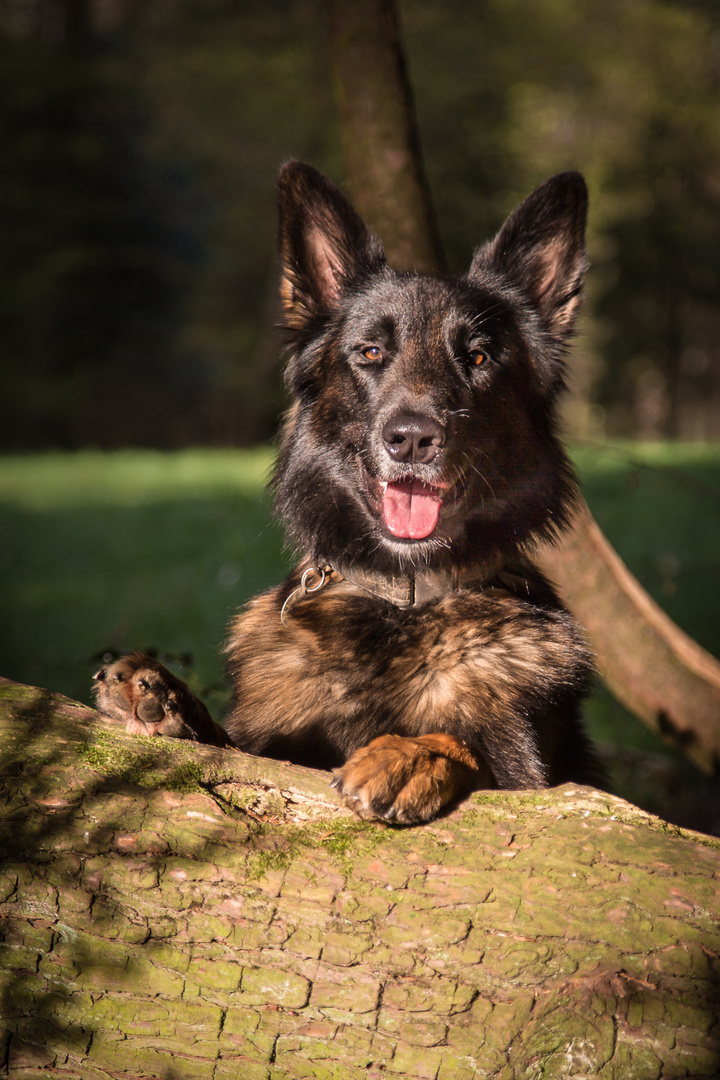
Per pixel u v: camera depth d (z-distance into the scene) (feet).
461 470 11.09
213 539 38.52
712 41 106.83
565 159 110.83
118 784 6.73
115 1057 6.27
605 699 22.24
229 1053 6.16
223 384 117.50
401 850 6.50
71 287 114.93
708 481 42.01
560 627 10.65
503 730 9.82
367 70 14.74
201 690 14.25
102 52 120.78
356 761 7.21
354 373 11.82
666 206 109.50
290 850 6.49
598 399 118.83
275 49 101.60
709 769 15.51
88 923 6.27
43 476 63.31
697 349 127.54
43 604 30.07
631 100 109.40
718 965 5.73
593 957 5.87
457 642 10.05
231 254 112.47
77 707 7.45
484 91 100.12
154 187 118.73
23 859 6.36
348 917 6.18
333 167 96.94
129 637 24.89
